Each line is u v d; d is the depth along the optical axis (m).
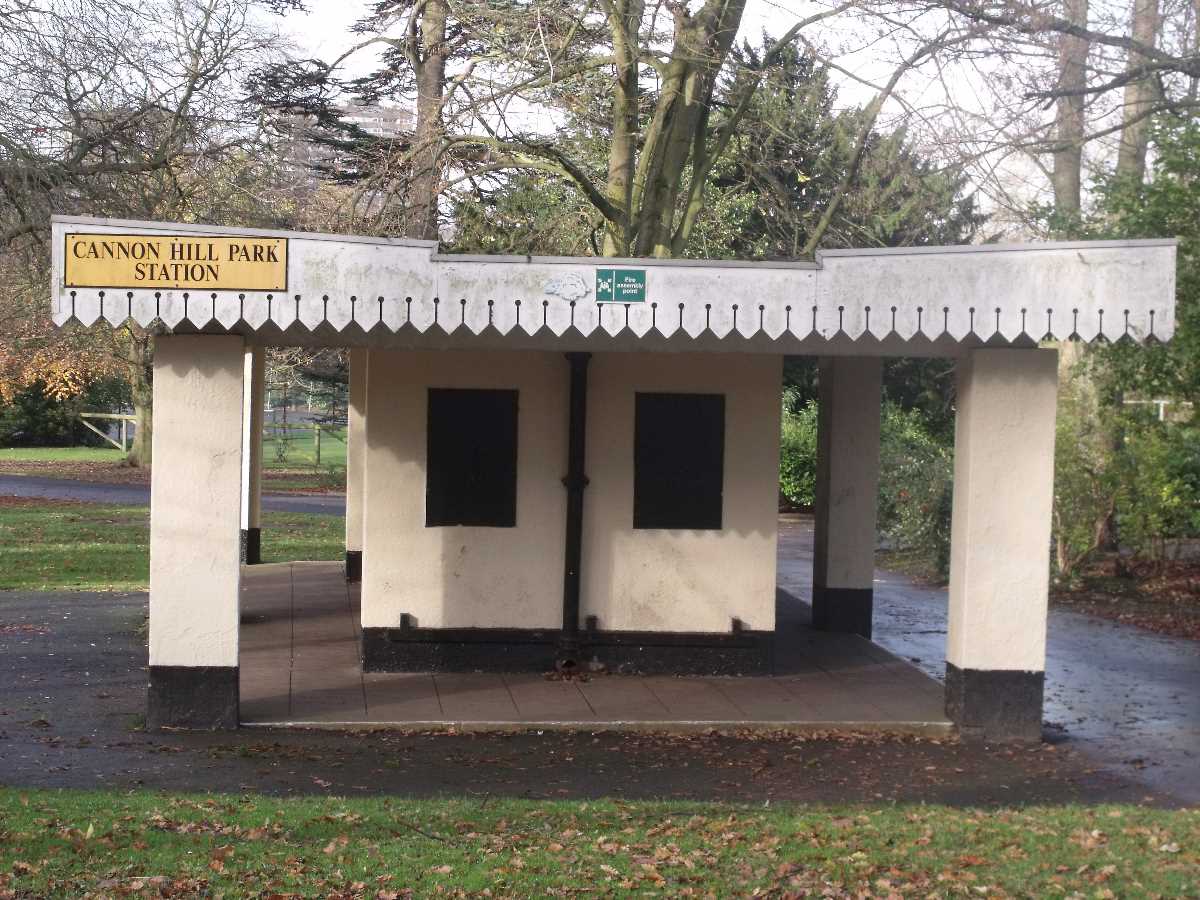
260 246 8.31
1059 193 19.50
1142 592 17.66
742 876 5.88
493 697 10.21
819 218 17.52
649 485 11.18
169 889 5.43
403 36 16.16
